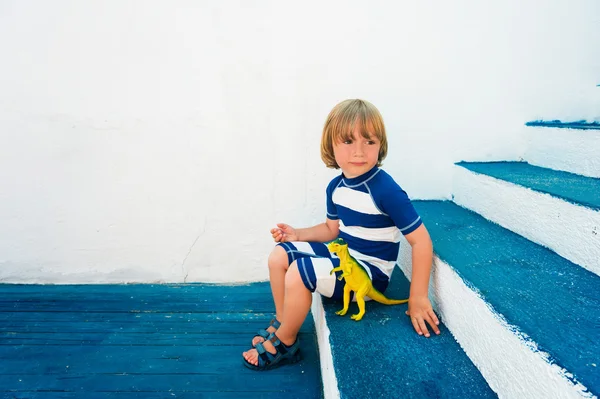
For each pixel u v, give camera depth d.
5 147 2.44
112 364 1.89
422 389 1.26
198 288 2.58
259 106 2.39
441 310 1.65
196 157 2.46
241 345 2.03
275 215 2.54
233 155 2.46
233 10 2.28
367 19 2.31
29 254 2.57
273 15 2.29
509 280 1.42
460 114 2.44
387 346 1.47
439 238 1.86
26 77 2.36
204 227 2.56
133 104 2.39
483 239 1.84
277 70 2.35
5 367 1.86
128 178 2.49
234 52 2.33
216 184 2.50
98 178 2.49
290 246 1.88
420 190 2.54
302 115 2.41
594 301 1.28
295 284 1.68
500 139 2.47
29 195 2.50
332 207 1.97
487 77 2.38
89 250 2.58
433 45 2.35
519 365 1.12
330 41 2.33
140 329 2.15
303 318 1.78
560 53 2.35
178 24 2.30
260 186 2.50
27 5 2.28
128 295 2.49
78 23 2.30
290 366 1.88
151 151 2.45
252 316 2.27
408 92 2.40
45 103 2.39
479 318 1.34
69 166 2.47
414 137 2.46
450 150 2.49
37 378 1.80
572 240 1.56
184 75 2.36
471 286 1.39
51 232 2.55
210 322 2.21
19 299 2.43
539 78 2.38
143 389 1.74
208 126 2.42
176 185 2.50
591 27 2.31
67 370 1.84
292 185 2.50
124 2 2.28
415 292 1.60
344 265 1.63
